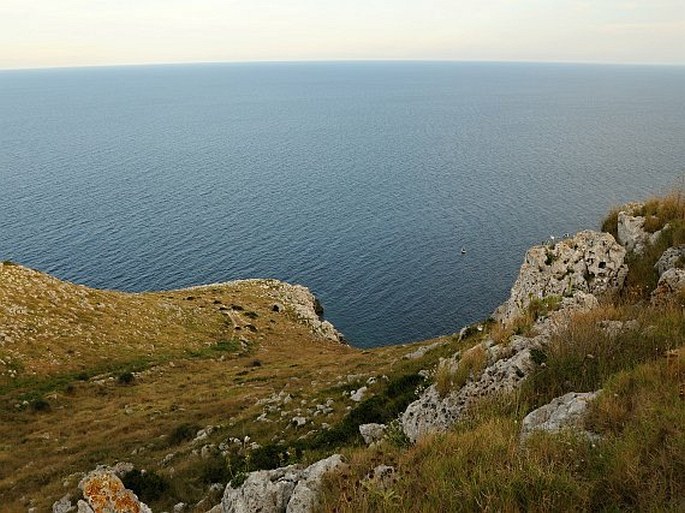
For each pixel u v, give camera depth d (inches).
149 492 820.0
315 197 6806.1
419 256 4569.4
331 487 378.6
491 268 4227.4
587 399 372.5
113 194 6924.2
